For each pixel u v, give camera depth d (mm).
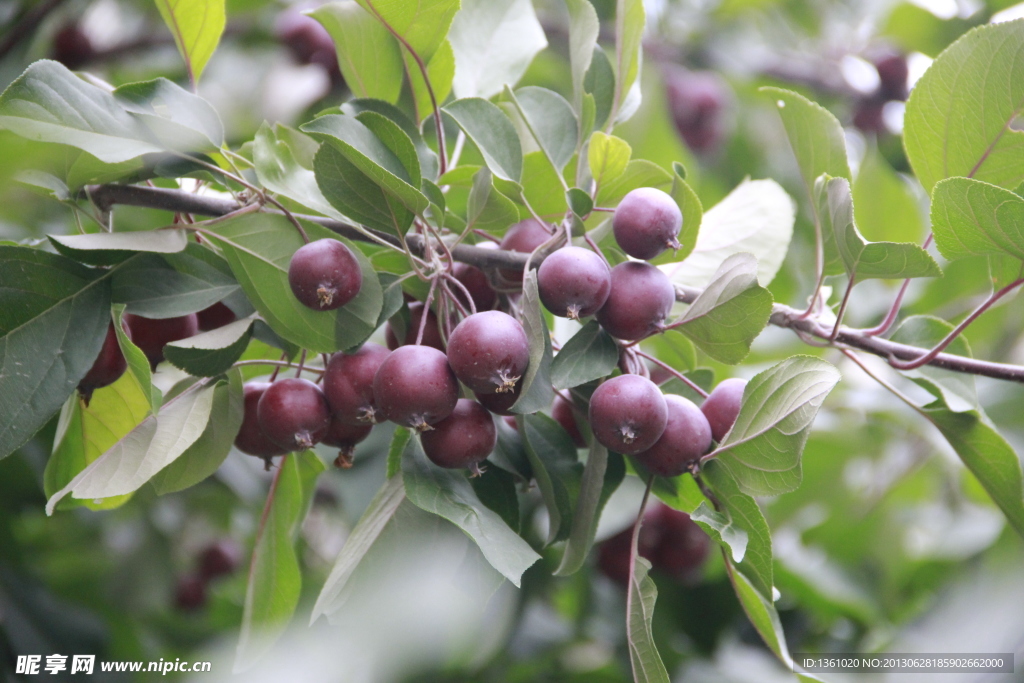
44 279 765
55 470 811
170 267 778
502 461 785
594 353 762
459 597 898
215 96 1066
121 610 1026
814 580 1000
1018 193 770
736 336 766
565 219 776
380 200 770
